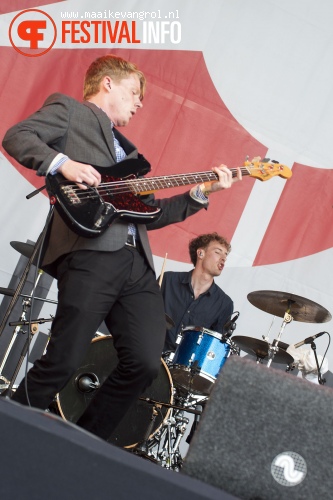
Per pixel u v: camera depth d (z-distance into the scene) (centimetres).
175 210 262
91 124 244
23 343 432
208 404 117
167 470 107
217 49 480
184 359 387
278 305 433
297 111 487
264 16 487
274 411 115
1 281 438
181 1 477
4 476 98
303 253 481
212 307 459
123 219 238
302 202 484
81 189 230
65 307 228
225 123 477
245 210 479
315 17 493
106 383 238
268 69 486
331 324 475
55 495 98
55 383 226
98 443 106
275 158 482
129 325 236
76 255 233
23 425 99
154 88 470
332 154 489
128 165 244
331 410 114
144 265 244
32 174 451
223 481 115
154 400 351
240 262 474
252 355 465
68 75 457
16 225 445
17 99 449
